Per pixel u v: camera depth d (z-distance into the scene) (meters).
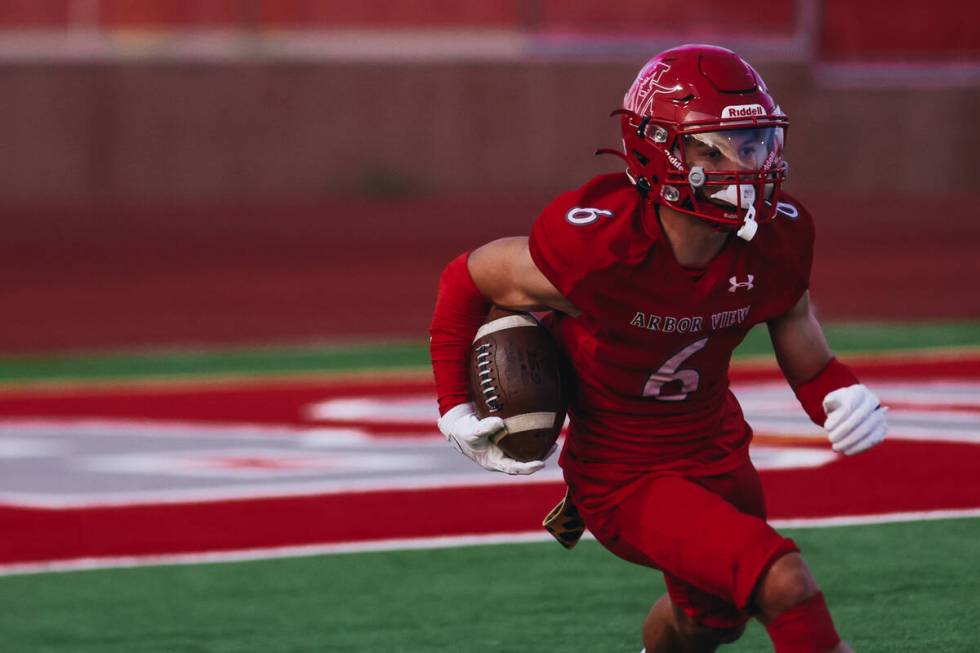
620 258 10.93
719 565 10.48
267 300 43.25
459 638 15.22
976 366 29.61
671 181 10.85
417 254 52.03
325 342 36.53
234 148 67.75
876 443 11.44
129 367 33.56
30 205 65.19
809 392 11.77
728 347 11.56
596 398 11.75
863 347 32.56
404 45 68.81
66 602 17.16
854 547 17.44
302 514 20.33
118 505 21.25
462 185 69.00
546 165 69.31
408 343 36.00
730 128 10.71
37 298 44.25
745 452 12.08
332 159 68.31
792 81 69.50
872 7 70.25
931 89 70.00
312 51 68.12
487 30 69.38
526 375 11.66
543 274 11.26
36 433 26.47
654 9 69.81
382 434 25.31
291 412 27.56
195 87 67.31
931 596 15.57
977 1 69.81
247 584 17.48
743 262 11.13
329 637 15.48
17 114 66.38
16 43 66.62
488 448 11.88
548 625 15.49
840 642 10.16
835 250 51.16
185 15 67.81
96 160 66.94
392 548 18.58
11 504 21.53
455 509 20.22
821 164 70.00
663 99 10.95
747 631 15.14
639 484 11.58
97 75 66.69
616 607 16.00
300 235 56.91
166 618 16.41
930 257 49.12
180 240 55.84
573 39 69.50
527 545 18.42
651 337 11.20
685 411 11.69
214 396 29.45
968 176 70.38
